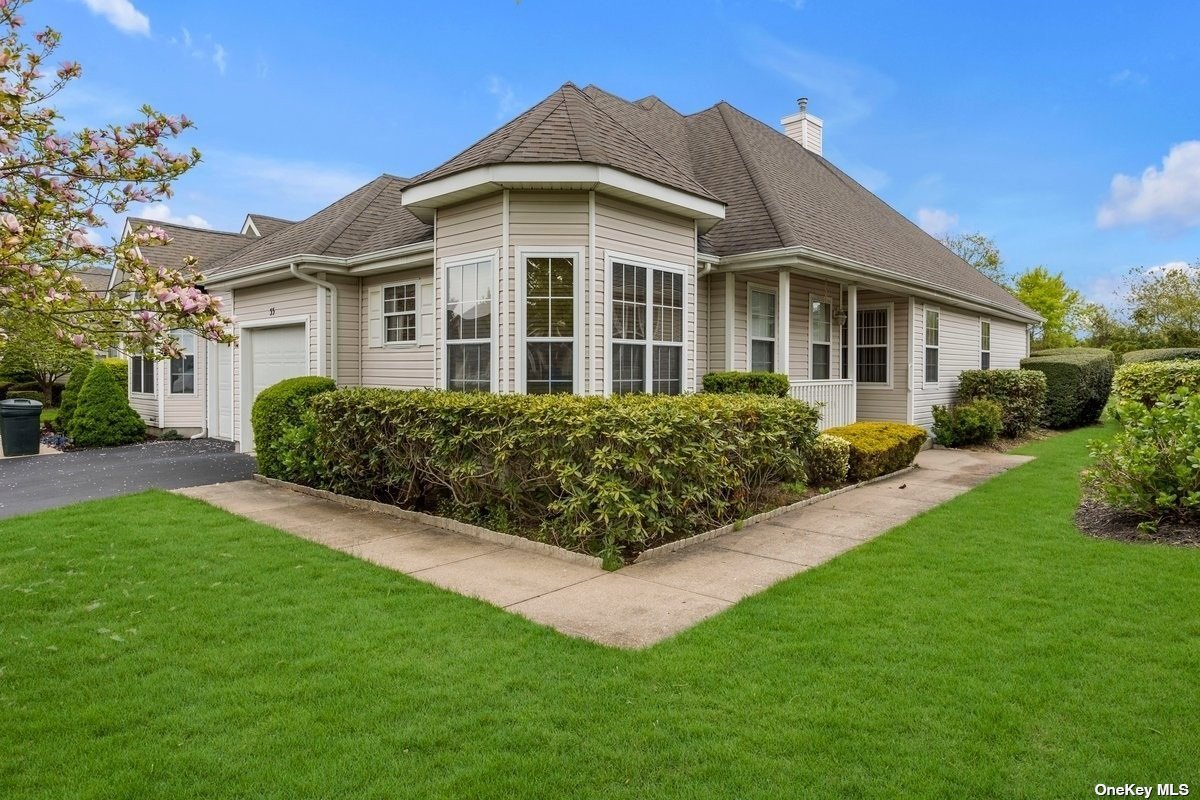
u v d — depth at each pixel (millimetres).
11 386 21250
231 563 5004
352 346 11164
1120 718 2820
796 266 9648
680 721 2848
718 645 3594
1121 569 4738
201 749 2639
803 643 3598
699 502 5922
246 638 3674
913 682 3156
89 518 6352
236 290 12805
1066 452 11281
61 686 3129
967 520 6355
